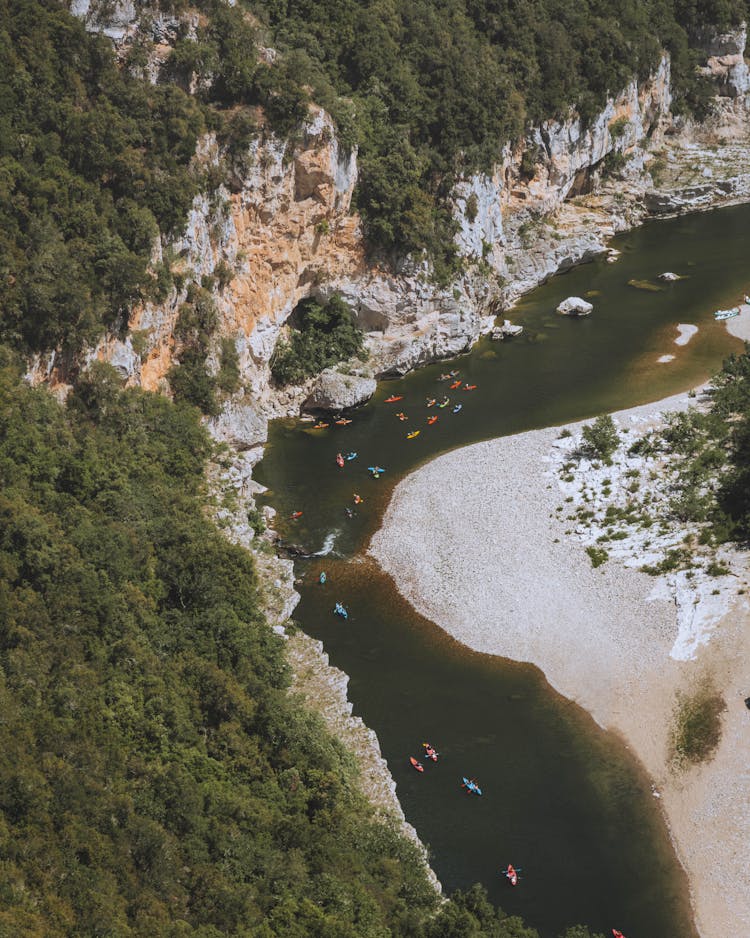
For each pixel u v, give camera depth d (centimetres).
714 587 8819
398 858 6712
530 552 9600
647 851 7088
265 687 7550
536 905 6762
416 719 8106
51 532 7581
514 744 7881
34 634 6938
